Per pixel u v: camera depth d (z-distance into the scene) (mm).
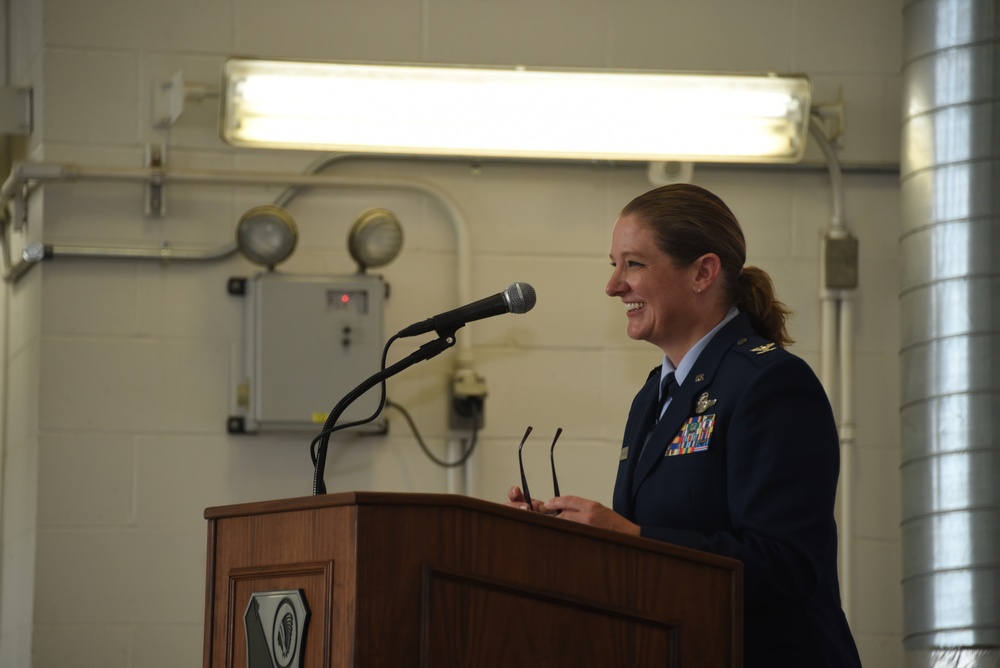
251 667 3893
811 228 9352
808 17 9461
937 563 8008
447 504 3711
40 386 8492
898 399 9266
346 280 8617
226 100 8359
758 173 9352
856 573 9078
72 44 8734
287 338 8531
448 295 9023
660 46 9336
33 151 8875
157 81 8773
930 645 7988
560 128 8727
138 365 8617
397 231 8445
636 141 8797
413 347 8906
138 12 8820
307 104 8461
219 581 4094
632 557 4055
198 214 8773
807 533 4613
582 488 9016
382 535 3631
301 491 8711
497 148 8727
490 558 3777
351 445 8789
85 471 8492
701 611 4164
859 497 9156
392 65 8445
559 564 3896
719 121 8773
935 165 8359
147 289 8680
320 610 3697
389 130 8602
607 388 9109
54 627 8359
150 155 8680
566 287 9148
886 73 9484
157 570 8500
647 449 5098
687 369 5223
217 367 8695
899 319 9258
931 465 8117
